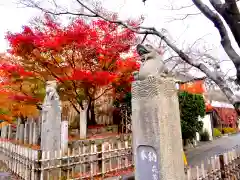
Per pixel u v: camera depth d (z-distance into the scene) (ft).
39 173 21.11
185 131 41.63
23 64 32.53
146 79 12.68
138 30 16.52
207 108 59.31
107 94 41.86
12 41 28.12
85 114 34.81
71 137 34.65
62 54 31.55
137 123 13.05
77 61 33.50
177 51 14.67
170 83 13.01
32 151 22.18
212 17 13.03
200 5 13.43
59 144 25.25
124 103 44.88
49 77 33.91
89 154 24.17
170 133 12.25
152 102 12.23
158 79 12.32
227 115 84.74
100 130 41.60
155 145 11.84
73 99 39.17
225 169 17.65
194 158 37.70
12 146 27.94
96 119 48.78
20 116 43.60
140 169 12.70
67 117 45.27
